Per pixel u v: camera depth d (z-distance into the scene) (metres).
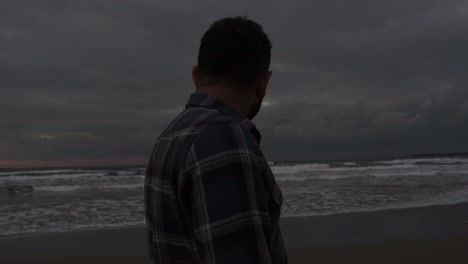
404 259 7.06
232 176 0.96
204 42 1.23
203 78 1.23
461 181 19.73
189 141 1.03
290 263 6.95
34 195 16.61
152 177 1.15
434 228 9.30
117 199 14.78
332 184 19.17
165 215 1.07
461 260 6.94
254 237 0.93
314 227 9.54
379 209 11.86
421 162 42.03
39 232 9.31
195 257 0.99
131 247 8.01
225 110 1.14
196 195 0.96
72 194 16.78
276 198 1.08
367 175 24.42
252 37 1.21
